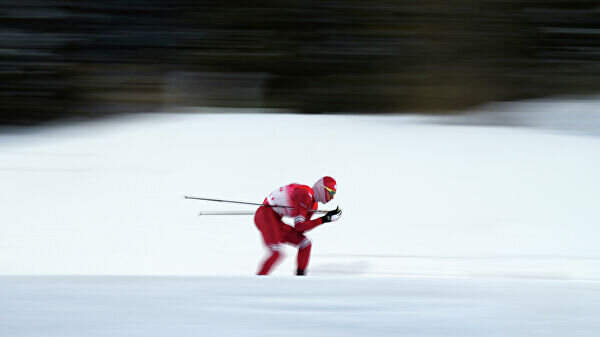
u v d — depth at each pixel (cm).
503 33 5091
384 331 755
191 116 4238
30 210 2348
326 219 1766
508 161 3000
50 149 3319
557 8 5078
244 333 738
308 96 4947
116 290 918
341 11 5159
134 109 4697
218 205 2456
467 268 1822
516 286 982
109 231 2159
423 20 5103
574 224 2191
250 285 966
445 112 4625
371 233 2147
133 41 5203
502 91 4812
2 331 739
